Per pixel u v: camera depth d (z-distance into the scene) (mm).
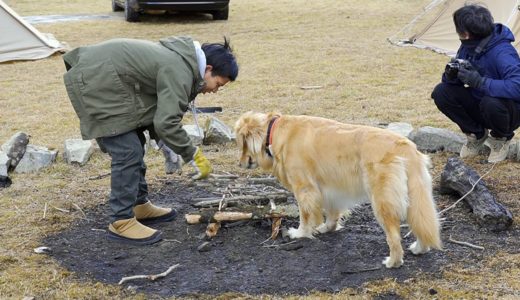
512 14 8992
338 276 3723
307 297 3473
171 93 3807
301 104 7746
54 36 13414
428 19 13625
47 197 5125
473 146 5707
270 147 4133
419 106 7477
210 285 3680
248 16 16094
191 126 6566
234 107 7777
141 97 3928
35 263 3998
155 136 4461
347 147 3820
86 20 15953
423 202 3592
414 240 4211
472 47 5273
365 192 3818
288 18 15406
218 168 5641
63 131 6977
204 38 12820
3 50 11000
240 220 4375
